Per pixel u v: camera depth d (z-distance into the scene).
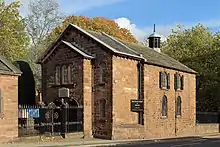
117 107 35.34
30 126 31.11
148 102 38.75
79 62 36.16
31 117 31.33
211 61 60.12
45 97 38.56
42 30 55.09
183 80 45.66
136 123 37.56
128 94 36.78
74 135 34.03
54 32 56.97
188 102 46.66
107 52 35.50
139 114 38.09
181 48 63.59
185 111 45.94
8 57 47.38
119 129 35.25
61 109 33.81
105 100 35.41
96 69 36.22
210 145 29.30
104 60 35.69
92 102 36.19
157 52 47.16
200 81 60.50
